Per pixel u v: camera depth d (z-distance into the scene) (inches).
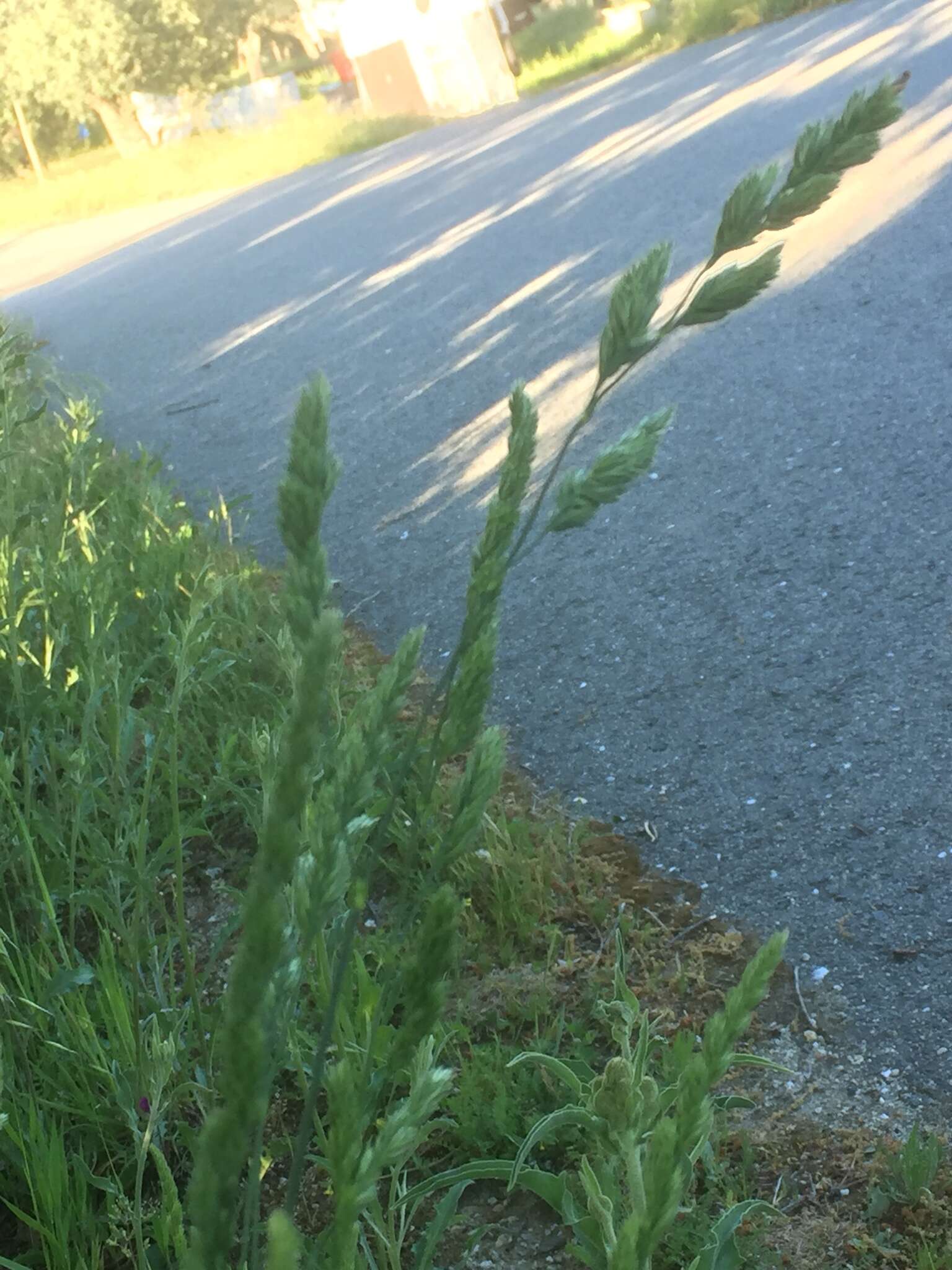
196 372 305.4
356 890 25.3
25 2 1146.7
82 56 1146.7
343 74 951.0
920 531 129.1
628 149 390.0
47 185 1040.2
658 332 24.9
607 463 25.3
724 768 103.7
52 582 105.4
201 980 73.4
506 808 104.0
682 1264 59.0
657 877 93.0
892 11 452.4
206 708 113.7
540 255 301.1
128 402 295.6
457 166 505.4
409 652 21.4
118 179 893.2
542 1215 66.3
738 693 113.1
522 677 126.7
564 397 203.2
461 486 182.9
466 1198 68.1
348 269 374.0
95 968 73.0
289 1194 24.4
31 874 77.9
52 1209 60.3
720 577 133.6
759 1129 69.3
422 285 316.2
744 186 24.5
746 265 24.5
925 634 112.4
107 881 86.0
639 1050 55.3
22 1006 71.1
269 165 773.9
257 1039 15.7
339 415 233.0
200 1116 72.7
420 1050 22.4
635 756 108.8
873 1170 64.9
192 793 106.1
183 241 569.6
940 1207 61.7
